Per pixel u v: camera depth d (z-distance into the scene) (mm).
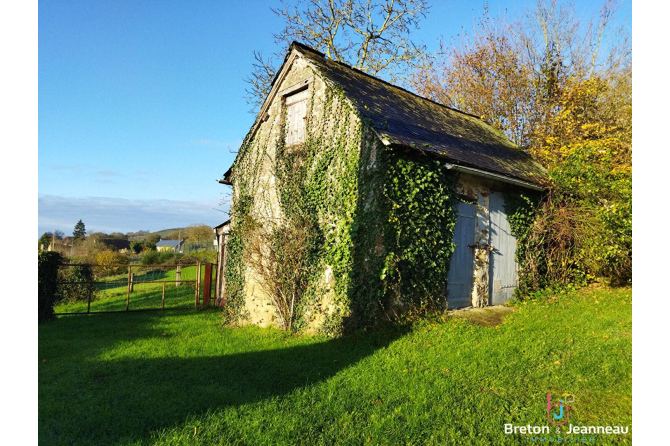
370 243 7566
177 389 4926
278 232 8945
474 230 9453
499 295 9969
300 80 9672
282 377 5285
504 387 4715
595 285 11602
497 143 13312
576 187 11086
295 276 8508
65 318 11031
